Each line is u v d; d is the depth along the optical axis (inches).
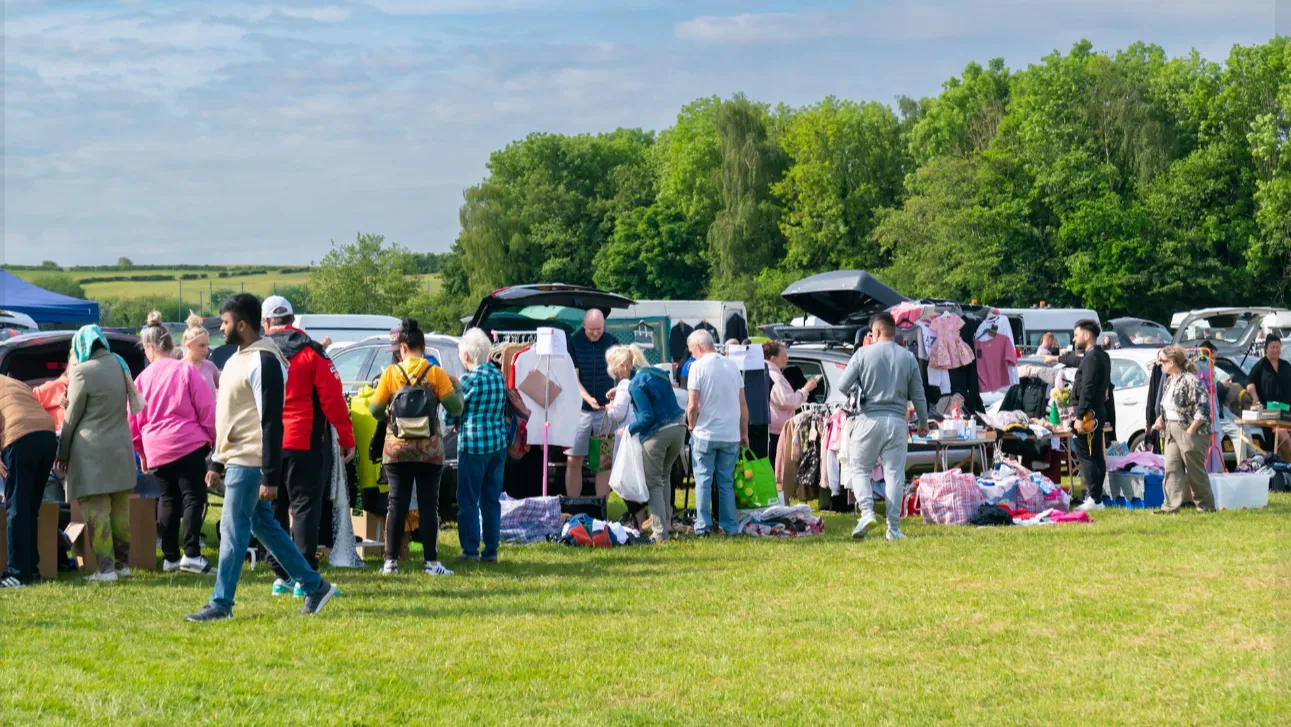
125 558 350.0
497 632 268.8
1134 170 2252.7
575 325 582.6
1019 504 480.4
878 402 415.2
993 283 2202.3
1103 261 2144.4
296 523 305.4
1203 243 2150.6
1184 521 447.5
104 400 336.8
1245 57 2231.8
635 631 271.1
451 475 450.3
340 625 273.9
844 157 2768.2
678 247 3093.0
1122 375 631.2
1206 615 280.4
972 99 2684.5
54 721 189.9
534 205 3324.3
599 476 442.3
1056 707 210.4
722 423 426.0
